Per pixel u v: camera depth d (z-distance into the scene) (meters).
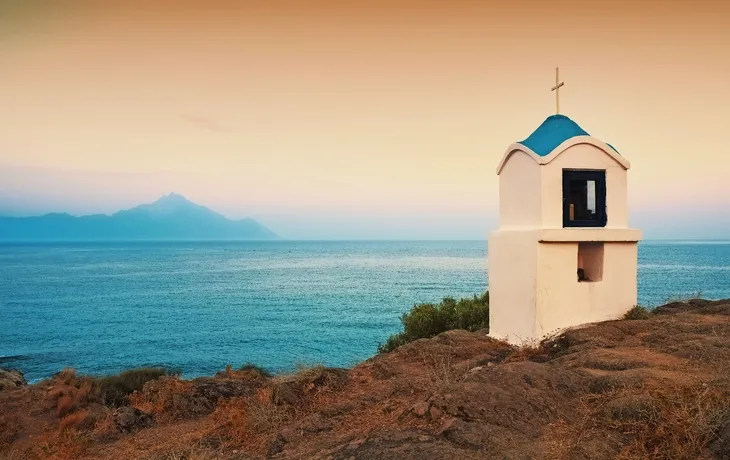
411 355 12.64
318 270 156.12
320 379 11.28
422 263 194.12
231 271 152.75
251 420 9.47
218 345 46.16
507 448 6.36
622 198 13.47
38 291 96.50
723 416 6.39
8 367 38.84
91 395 12.80
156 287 104.31
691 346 9.77
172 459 8.46
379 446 6.57
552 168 12.97
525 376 8.31
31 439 10.95
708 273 105.94
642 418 6.83
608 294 13.13
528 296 12.86
